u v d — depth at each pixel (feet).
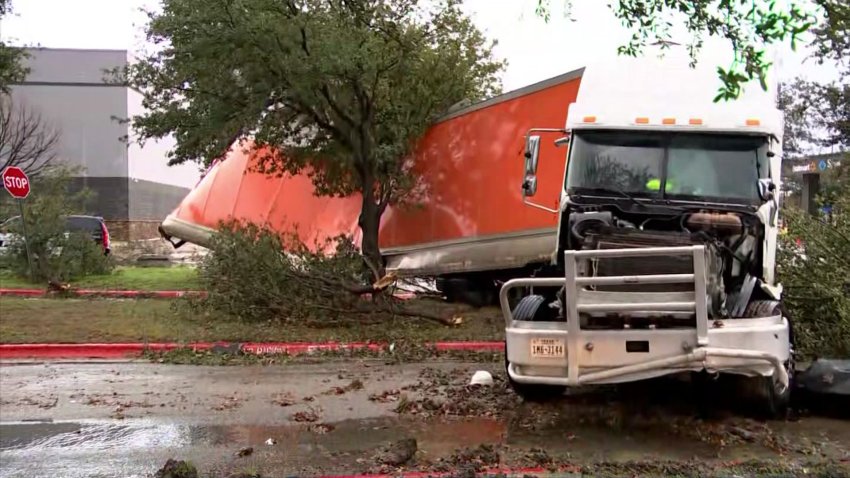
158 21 37.50
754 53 13.24
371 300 40.40
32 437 20.18
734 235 21.45
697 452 18.25
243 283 39.01
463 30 46.09
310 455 18.31
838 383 21.33
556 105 39.04
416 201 47.32
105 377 28.40
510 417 21.80
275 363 31.22
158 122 42.27
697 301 18.17
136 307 44.57
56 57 146.92
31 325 37.47
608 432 20.11
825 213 30.14
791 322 21.94
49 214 57.31
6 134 95.40
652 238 19.95
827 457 17.83
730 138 23.24
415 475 16.61
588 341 19.01
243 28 35.65
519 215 40.91
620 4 15.78
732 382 20.68
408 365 30.58
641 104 24.27
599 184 23.71
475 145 43.91
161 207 172.96
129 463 17.89
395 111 44.78
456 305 47.34
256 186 56.44
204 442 19.60
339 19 38.01
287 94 40.09
